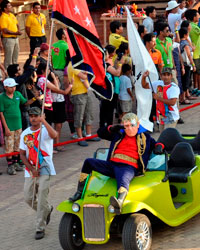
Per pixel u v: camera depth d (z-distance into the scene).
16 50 19.69
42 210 8.95
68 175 12.11
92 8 28.36
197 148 10.06
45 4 25.88
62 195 10.87
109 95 9.66
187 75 17.73
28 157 9.08
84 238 8.04
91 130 15.75
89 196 8.03
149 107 11.59
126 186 7.97
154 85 11.49
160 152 8.63
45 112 13.20
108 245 8.51
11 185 11.79
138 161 8.41
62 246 8.27
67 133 15.76
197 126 15.39
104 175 8.48
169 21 18.61
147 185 8.23
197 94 19.14
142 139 8.47
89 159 8.40
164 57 15.34
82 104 14.04
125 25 22.30
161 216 8.24
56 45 14.64
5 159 13.81
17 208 10.48
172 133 10.23
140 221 7.89
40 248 8.62
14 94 12.38
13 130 12.38
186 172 9.12
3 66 18.16
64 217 8.27
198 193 9.24
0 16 19.17
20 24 23.95
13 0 23.41
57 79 13.77
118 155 8.37
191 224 9.14
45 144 8.95
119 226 8.59
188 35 17.42
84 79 13.73
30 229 9.44
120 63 14.20
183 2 19.95
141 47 11.06
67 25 9.00
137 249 7.80
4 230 9.45
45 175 8.92
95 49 9.36
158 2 24.98
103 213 7.85
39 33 20.45
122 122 8.41
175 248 8.19
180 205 8.99
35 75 13.01
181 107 17.84
